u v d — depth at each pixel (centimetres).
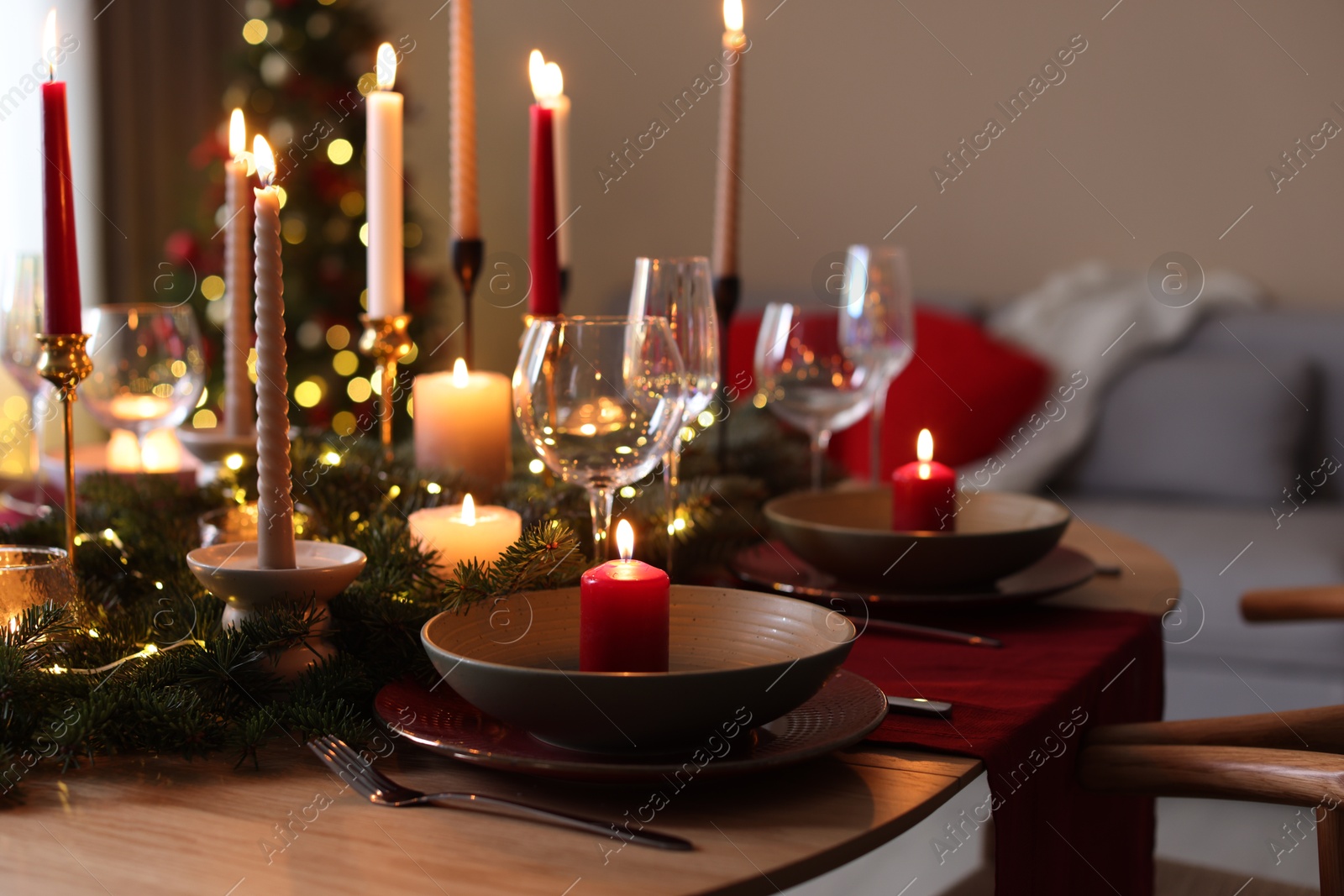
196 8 357
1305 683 202
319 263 308
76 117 322
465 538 83
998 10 308
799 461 141
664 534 99
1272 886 109
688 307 95
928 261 323
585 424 78
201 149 309
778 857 53
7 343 116
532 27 366
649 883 51
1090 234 305
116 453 129
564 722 59
